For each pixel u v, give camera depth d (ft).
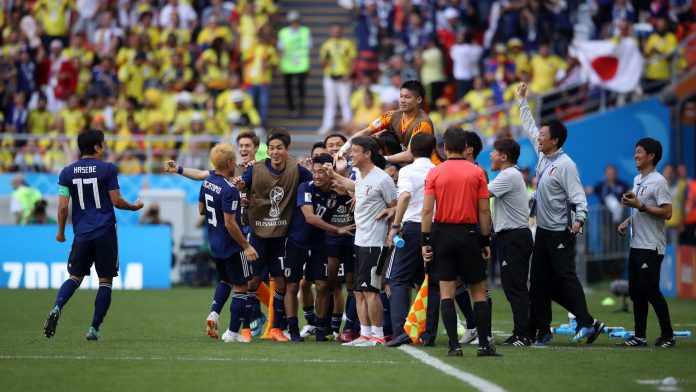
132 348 126.62
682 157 269.85
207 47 303.68
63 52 309.22
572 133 277.23
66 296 132.16
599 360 118.01
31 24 320.70
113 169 134.82
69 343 132.46
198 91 295.89
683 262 236.43
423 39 310.86
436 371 107.45
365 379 102.12
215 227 135.13
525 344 133.28
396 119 144.36
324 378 102.68
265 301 150.82
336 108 318.24
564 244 133.49
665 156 278.26
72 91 303.48
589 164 277.85
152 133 289.53
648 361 117.70
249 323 139.74
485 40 316.40
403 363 113.50
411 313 132.98
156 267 252.21
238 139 144.77
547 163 134.92
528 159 272.31
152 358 116.47
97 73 300.61
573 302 133.90
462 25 315.99
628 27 276.62
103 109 292.61
